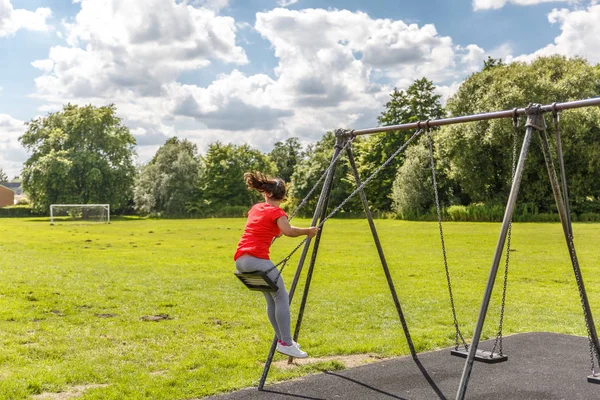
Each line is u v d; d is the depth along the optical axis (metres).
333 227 42.38
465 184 49.47
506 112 5.51
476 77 51.03
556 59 49.91
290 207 69.12
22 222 61.66
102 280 15.02
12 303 11.19
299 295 12.74
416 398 5.47
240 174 81.25
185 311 10.71
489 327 9.23
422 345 7.74
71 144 81.50
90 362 6.96
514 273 16.28
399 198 54.34
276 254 22.47
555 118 5.32
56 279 15.04
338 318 10.07
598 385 5.79
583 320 9.93
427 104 65.12
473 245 25.03
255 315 10.35
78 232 39.97
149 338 8.40
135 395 5.64
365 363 6.91
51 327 9.06
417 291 13.27
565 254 21.00
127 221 64.94
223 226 48.41
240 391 5.73
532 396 5.45
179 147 83.81
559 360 6.78
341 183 65.50
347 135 6.90
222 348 7.76
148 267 18.16
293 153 117.12
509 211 5.01
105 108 83.12
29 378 6.16
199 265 18.77
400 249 24.00
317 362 6.90
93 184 79.75
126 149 82.88
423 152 53.12
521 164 5.16
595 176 44.62
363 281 14.98
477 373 6.27
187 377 6.27
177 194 78.06
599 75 46.81
